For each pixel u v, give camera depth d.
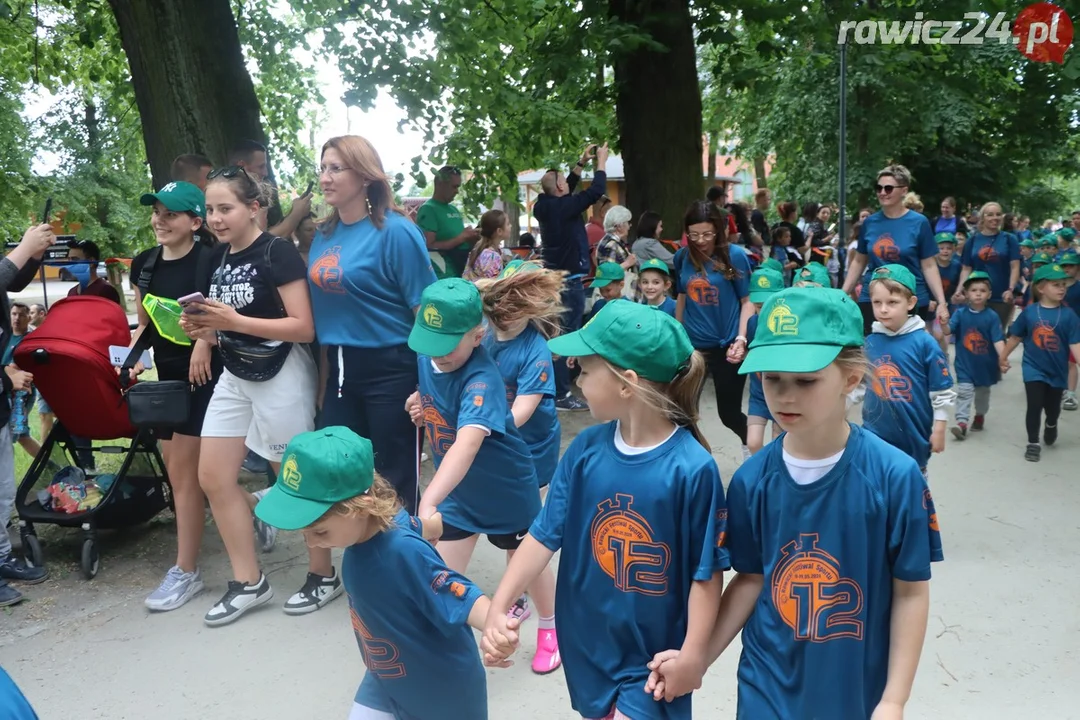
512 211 18.97
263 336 4.04
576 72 10.41
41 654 3.98
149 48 6.14
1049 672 3.62
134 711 3.51
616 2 10.65
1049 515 5.43
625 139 11.01
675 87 10.56
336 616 4.29
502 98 9.62
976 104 19.89
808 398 1.97
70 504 4.86
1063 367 6.63
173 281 4.54
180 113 6.18
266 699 3.57
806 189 22.53
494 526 3.53
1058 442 7.15
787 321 1.99
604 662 2.39
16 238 15.27
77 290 6.28
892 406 4.38
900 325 4.38
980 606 4.21
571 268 8.41
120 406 4.96
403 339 4.11
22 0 9.81
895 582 2.06
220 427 4.19
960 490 5.96
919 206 6.94
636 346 2.24
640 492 2.29
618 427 2.42
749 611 2.25
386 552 2.37
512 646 2.29
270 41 10.35
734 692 3.52
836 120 20.73
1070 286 7.76
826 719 2.08
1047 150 21.72
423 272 4.09
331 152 3.95
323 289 4.09
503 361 3.70
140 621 4.30
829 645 2.07
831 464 2.06
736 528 2.22
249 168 5.48
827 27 10.30
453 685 2.54
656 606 2.32
